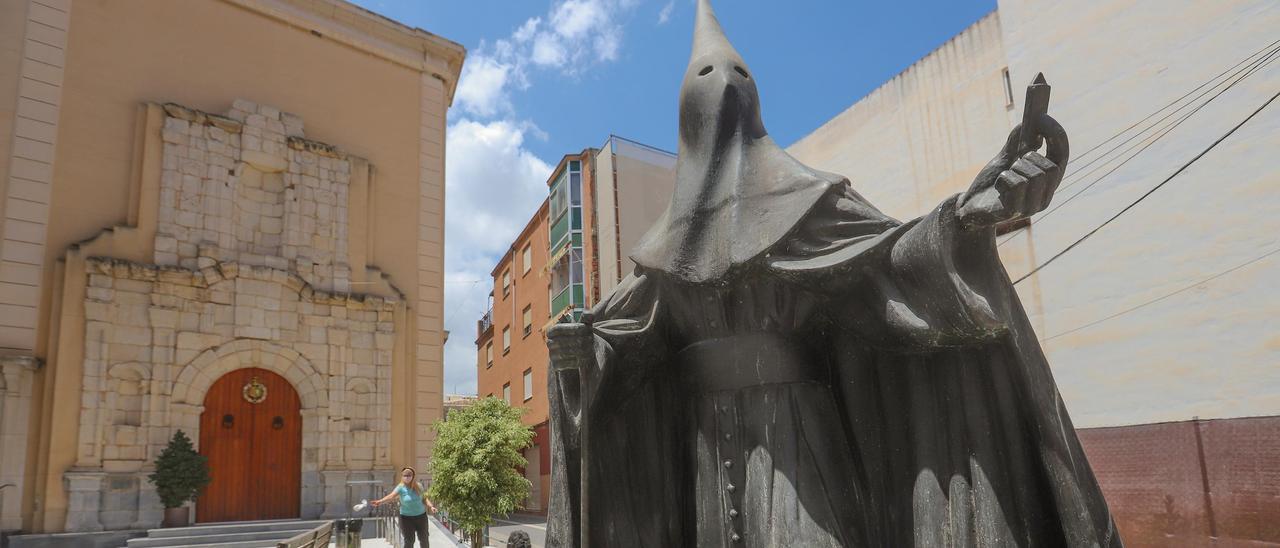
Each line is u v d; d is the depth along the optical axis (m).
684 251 3.07
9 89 17.14
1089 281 12.56
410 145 22.62
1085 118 12.92
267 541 15.73
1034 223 13.53
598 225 28.23
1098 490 2.46
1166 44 11.85
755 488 2.88
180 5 19.69
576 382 3.10
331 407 19.19
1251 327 10.45
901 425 2.87
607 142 28.00
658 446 3.29
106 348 16.78
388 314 20.56
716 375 3.08
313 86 21.36
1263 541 9.95
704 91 3.26
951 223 2.45
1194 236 11.21
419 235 22.06
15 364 15.70
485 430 13.40
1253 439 10.23
